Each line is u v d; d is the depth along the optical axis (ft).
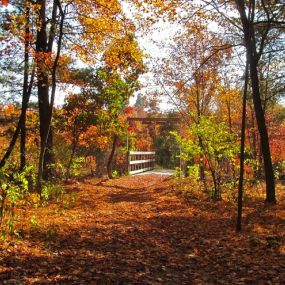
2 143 70.23
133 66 55.98
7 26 41.22
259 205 44.93
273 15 42.78
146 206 46.42
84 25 45.55
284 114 90.27
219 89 67.82
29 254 22.71
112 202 49.98
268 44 52.42
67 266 20.98
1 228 24.66
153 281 19.51
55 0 41.45
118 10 44.32
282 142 90.63
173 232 32.07
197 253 25.44
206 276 20.63
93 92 73.00
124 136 92.99
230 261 23.27
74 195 42.29
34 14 41.98
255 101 47.62
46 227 30.55
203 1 39.22
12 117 63.31
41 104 52.80
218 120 73.82
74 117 70.03
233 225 34.50
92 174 94.22
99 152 100.83
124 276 19.95
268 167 47.14
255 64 46.55
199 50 63.36
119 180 86.43
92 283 18.52
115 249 25.77
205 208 44.45
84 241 27.43
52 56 48.73
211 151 48.91
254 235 29.68
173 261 23.44
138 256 24.25
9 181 24.82
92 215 38.88
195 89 66.59
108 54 49.80
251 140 89.35
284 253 24.45
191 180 64.69
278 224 34.04
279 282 19.01
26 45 43.39
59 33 43.11
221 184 52.19
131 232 31.35
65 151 71.61
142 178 93.25
